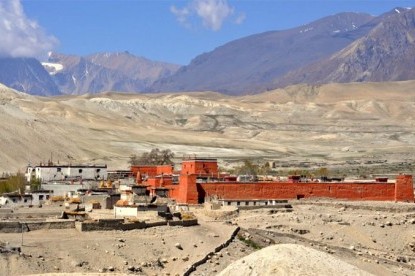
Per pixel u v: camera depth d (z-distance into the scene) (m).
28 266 124.94
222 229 159.62
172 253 141.38
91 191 198.75
